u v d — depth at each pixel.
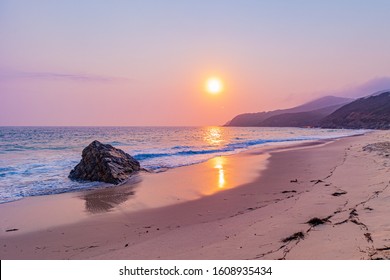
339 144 38.34
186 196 13.43
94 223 10.06
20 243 8.47
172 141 55.03
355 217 7.55
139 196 13.77
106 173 17.56
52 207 12.23
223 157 28.17
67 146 42.31
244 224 8.45
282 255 5.93
